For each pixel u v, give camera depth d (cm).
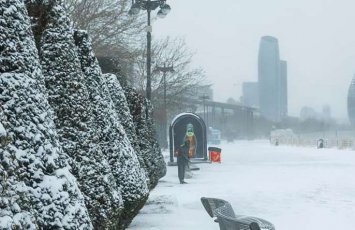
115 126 847
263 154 4459
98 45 2320
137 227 983
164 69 3784
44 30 612
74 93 616
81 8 2177
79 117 616
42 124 424
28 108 414
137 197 853
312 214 1207
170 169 2686
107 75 1128
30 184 405
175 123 3089
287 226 1062
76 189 448
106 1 2344
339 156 3847
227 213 746
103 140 812
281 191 1636
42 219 406
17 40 423
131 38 2692
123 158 847
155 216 1116
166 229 972
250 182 1933
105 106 827
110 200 642
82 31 804
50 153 425
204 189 1691
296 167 2734
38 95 432
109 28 2380
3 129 324
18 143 400
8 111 399
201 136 3158
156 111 4078
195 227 994
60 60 609
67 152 598
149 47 2417
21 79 414
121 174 836
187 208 1262
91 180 617
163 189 1688
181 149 1905
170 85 4294
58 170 430
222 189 1688
